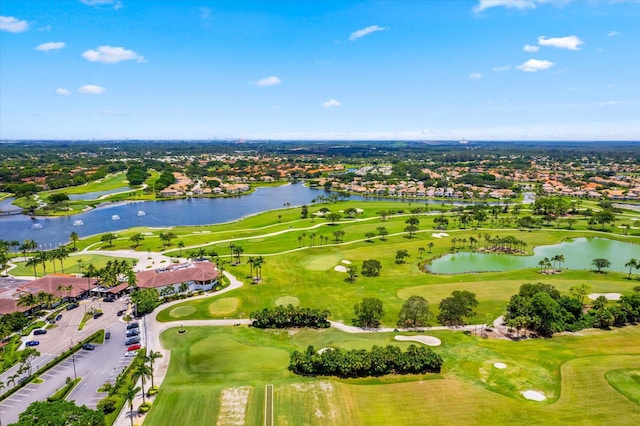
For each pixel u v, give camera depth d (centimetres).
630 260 14700
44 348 9156
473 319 10381
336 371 7844
